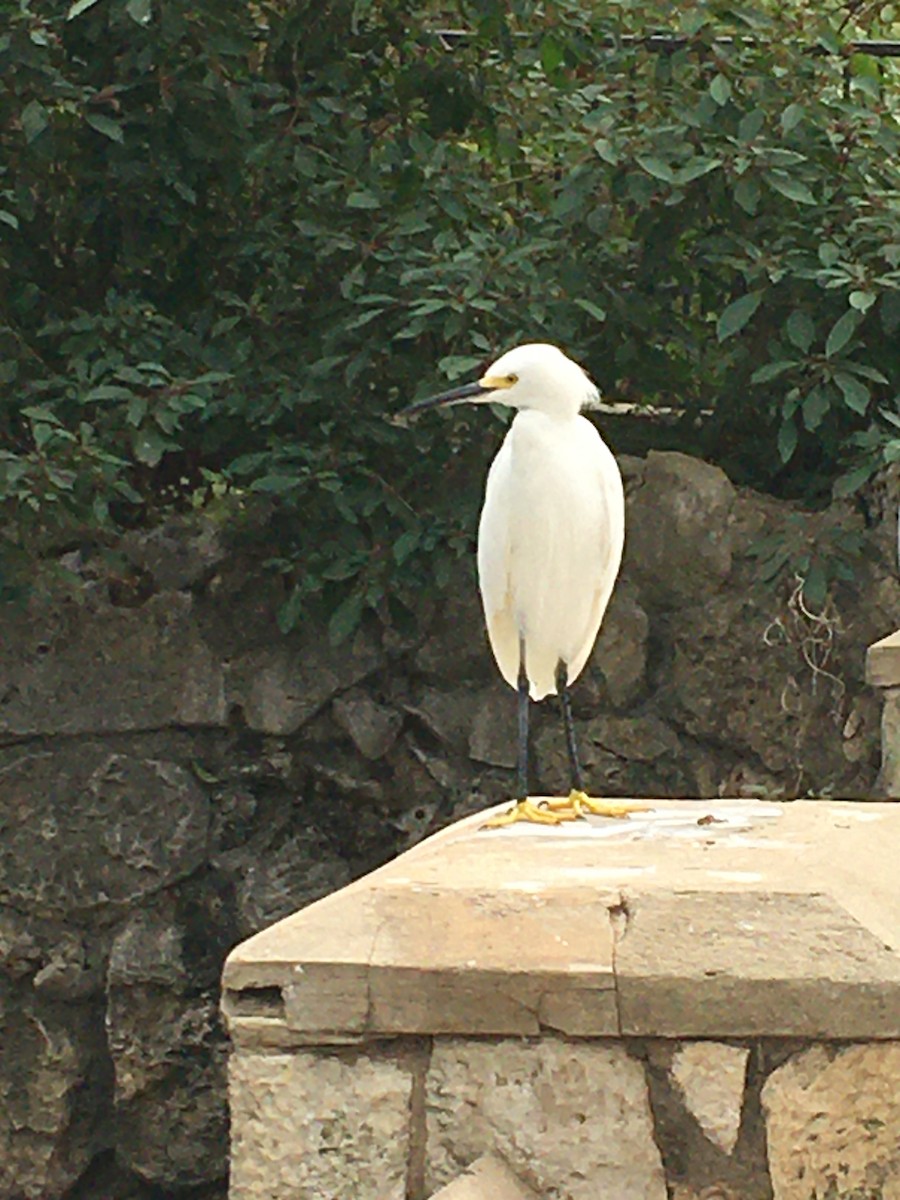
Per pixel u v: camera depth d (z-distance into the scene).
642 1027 2.59
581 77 7.91
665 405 8.16
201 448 7.53
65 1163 7.14
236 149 7.41
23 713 7.23
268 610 7.45
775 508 7.53
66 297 7.88
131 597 7.41
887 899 2.90
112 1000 7.10
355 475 7.33
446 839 3.72
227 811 7.33
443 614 7.38
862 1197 2.59
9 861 7.15
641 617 7.37
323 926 2.71
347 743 7.40
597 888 2.78
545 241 7.21
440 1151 2.63
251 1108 2.66
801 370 7.38
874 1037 2.57
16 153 7.46
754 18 7.35
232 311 7.83
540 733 7.34
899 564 7.21
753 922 2.68
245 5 7.47
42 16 6.94
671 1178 2.62
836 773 7.27
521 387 4.29
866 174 7.40
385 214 7.46
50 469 6.47
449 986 2.62
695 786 7.34
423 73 7.83
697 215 7.45
